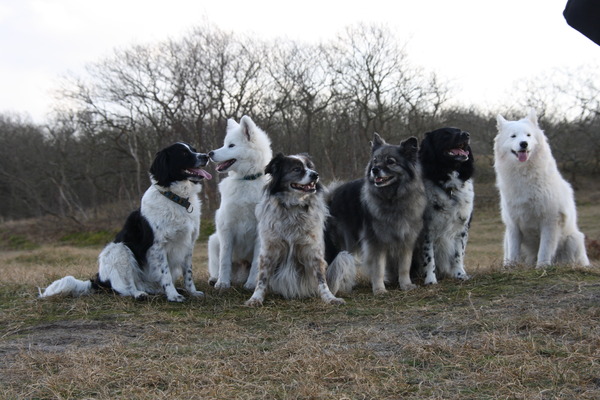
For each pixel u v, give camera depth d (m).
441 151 6.62
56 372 3.97
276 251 6.36
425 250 6.82
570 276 6.43
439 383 3.47
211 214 26.25
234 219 7.07
